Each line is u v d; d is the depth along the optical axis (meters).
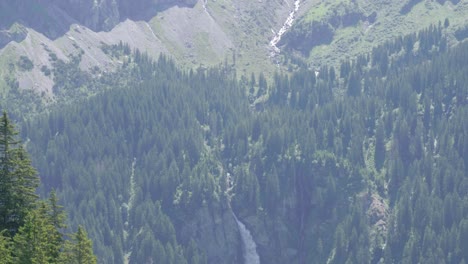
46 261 136.50
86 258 146.00
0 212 145.62
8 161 147.88
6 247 137.88
